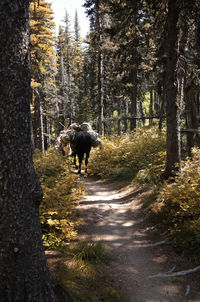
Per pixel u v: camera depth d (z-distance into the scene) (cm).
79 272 385
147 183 831
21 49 267
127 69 1759
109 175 1157
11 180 266
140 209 689
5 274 267
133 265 442
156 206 639
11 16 257
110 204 760
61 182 700
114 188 966
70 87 4078
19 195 271
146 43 1518
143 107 3941
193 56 885
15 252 267
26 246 276
